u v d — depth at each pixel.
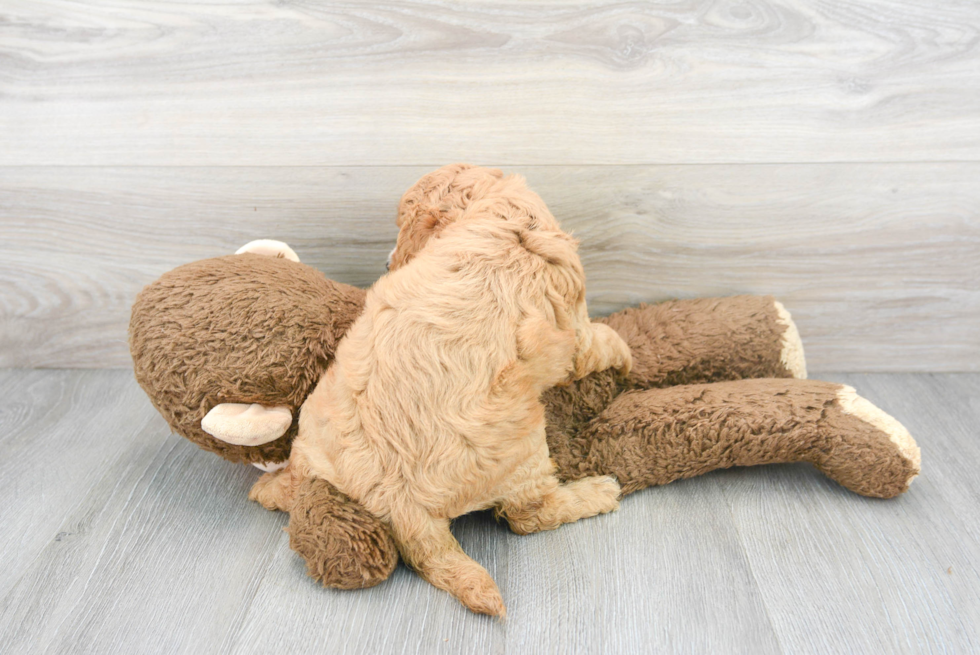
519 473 0.93
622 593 0.89
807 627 0.85
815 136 1.18
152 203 1.26
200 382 0.92
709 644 0.83
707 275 1.31
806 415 1.02
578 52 1.12
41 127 1.20
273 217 1.27
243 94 1.17
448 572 0.88
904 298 1.32
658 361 1.20
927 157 1.19
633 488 1.06
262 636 0.84
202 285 0.97
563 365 0.92
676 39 1.11
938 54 1.12
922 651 0.82
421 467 0.85
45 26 1.13
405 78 1.15
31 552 0.97
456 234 0.92
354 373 0.88
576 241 0.98
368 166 1.22
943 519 1.02
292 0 1.10
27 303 1.37
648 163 1.21
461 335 0.85
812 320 1.35
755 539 0.98
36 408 1.31
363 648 0.82
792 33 1.11
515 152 1.20
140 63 1.15
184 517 1.04
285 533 1.01
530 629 0.85
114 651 0.82
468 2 1.09
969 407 1.28
